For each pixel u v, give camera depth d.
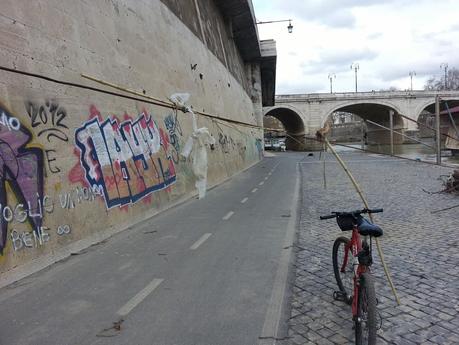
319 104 85.88
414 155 41.06
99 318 4.89
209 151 19.30
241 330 4.55
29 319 4.88
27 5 7.36
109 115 9.77
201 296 5.54
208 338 4.38
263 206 12.98
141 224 10.32
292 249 7.87
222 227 9.89
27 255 6.50
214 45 27.00
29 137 6.85
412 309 4.97
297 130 94.75
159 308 5.16
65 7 8.65
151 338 4.39
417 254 7.21
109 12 10.88
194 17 21.98
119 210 9.67
